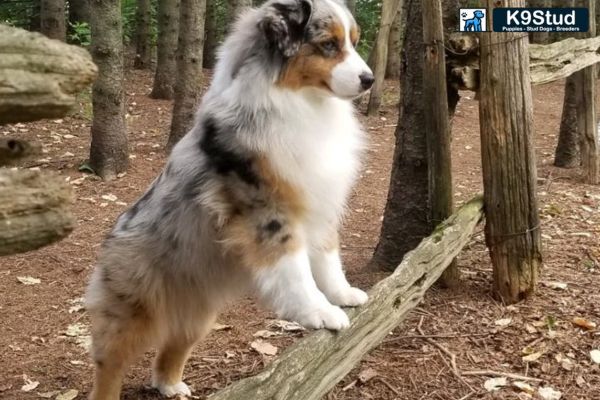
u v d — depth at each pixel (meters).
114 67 2.69
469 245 1.95
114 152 2.75
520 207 1.57
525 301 1.60
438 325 1.51
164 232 1.15
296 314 1.06
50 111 0.50
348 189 1.21
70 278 1.89
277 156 1.07
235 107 1.10
